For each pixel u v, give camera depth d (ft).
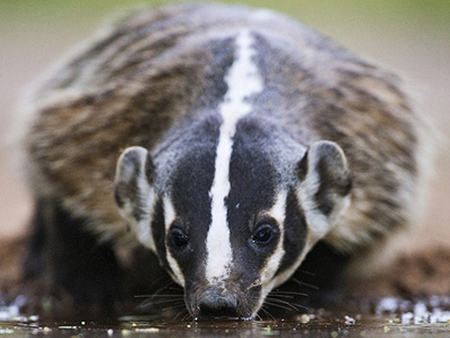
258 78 37.06
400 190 39.75
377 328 33.22
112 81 42.14
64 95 42.11
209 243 31.01
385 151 39.27
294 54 39.11
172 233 32.07
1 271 49.47
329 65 40.06
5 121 79.41
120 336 31.14
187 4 47.60
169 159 33.37
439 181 65.16
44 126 41.60
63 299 43.52
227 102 35.86
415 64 104.63
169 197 32.45
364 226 38.63
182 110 37.11
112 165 38.91
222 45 38.88
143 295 39.63
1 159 71.41
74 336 31.58
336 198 34.35
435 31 115.24
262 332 31.42
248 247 31.45
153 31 43.70
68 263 42.86
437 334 31.60
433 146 43.27
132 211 34.81
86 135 39.88
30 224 48.19
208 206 31.48
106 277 43.09
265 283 32.22
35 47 111.04
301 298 37.96
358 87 39.93
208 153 32.50
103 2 121.39
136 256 40.47
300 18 115.55
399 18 118.62
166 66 38.96
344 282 42.01
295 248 33.32
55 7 120.98
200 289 30.30
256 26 41.96
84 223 41.24
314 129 36.76
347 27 115.03
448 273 47.19
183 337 30.37
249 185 31.76
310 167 33.37
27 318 38.14
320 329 32.78
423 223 53.11
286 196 32.68
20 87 95.96
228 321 32.53
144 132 38.27
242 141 32.89
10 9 120.98
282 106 36.04
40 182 42.09
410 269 47.34
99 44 47.26
